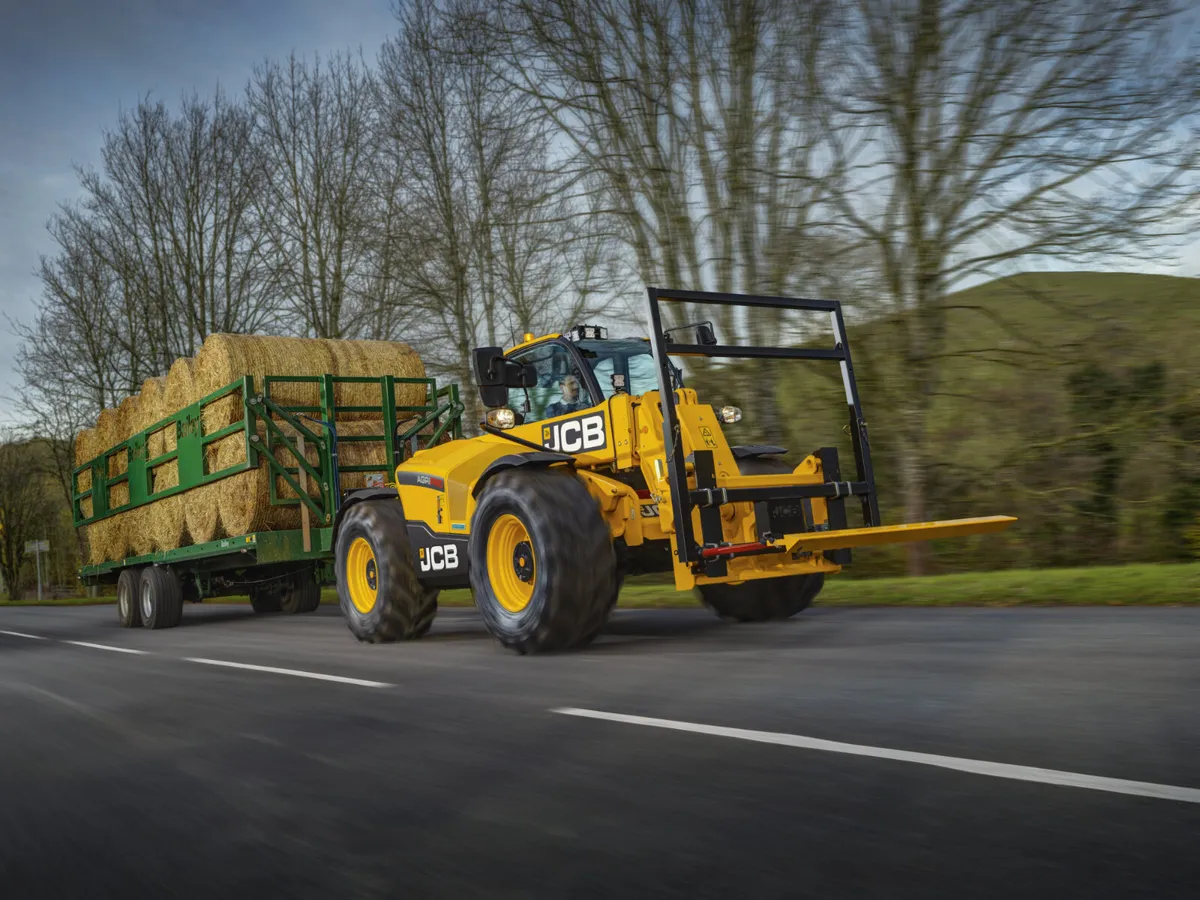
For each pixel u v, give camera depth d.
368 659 6.72
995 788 2.67
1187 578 7.61
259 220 26.89
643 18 13.21
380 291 21.28
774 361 12.81
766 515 6.34
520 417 7.23
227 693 5.48
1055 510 12.36
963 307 11.80
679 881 2.20
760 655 5.48
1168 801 2.48
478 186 18.59
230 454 10.29
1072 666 4.50
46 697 5.94
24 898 2.43
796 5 12.00
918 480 12.05
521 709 4.30
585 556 6.09
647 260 13.54
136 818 3.05
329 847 2.61
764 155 12.66
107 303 30.02
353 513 8.16
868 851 2.29
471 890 2.23
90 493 14.77
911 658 5.02
